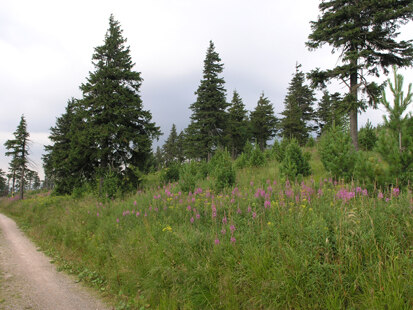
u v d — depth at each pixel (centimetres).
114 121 1700
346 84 1556
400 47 1459
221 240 495
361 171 660
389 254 339
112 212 1030
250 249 434
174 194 993
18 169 3938
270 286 355
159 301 434
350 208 496
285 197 688
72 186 1819
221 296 386
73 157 1677
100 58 1872
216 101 3262
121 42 1902
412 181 561
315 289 328
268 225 491
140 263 536
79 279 593
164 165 1814
